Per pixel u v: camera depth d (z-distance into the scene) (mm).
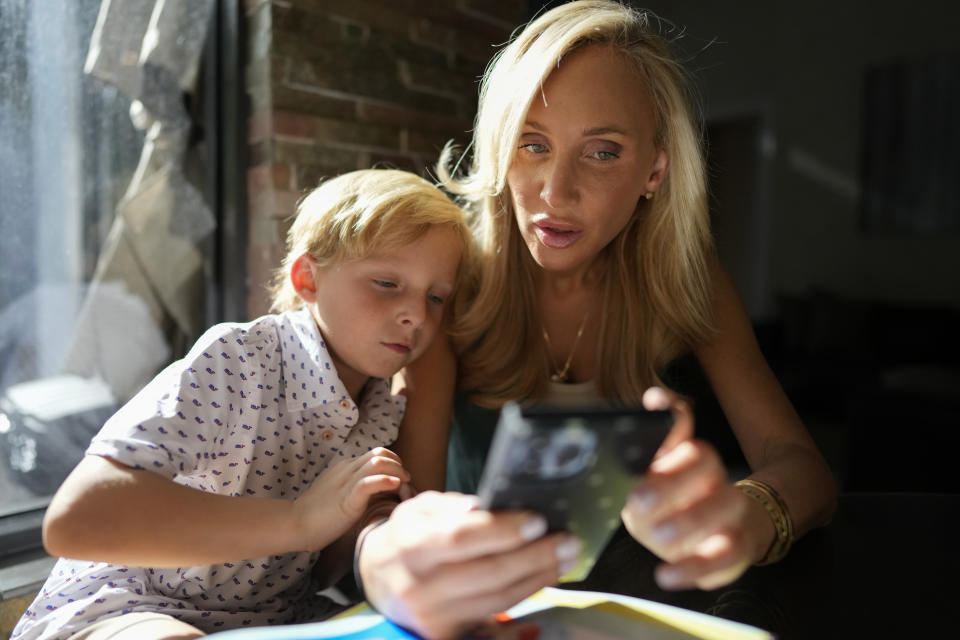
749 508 619
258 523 573
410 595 439
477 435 978
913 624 534
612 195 797
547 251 820
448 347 928
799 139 4855
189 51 1373
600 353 964
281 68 1377
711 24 5172
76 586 675
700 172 912
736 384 897
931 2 4227
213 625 683
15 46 1161
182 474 604
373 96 1543
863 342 4148
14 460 1164
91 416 1277
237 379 703
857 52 4555
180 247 1405
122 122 1312
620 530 784
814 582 606
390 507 673
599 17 784
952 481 2525
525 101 773
